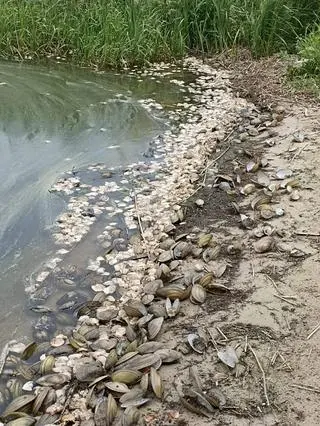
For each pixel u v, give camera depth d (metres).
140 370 1.29
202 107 2.84
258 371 1.28
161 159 2.33
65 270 1.68
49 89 3.02
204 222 1.89
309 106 2.65
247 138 2.45
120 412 1.20
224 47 3.53
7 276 1.65
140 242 1.81
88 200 2.03
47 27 3.50
